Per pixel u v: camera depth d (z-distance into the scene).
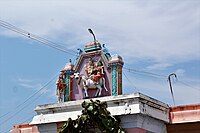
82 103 28.02
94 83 29.48
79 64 30.80
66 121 29.11
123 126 27.44
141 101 27.41
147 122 28.00
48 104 30.30
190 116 29.00
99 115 27.33
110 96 28.23
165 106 29.45
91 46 30.42
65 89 30.92
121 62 29.22
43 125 30.30
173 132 29.48
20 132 33.44
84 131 28.00
